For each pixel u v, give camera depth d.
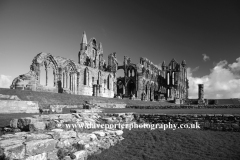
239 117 16.64
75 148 10.29
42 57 44.94
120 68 89.06
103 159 10.66
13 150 7.22
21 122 11.24
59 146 9.41
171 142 13.82
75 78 57.09
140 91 82.31
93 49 82.06
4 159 6.93
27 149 7.68
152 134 15.66
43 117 12.61
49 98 30.44
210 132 15.84
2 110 18.44
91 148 11.30
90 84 64.44
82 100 35.97
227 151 11.86
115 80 83.00
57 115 14.02
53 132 9.78
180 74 98.06
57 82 49.50
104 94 71.94
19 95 27.11
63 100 32.00
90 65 73.56
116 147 12.97
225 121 17.00
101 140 12.71
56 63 49.28
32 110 20.70
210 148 12.43
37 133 9.59
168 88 97.00
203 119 18.05
